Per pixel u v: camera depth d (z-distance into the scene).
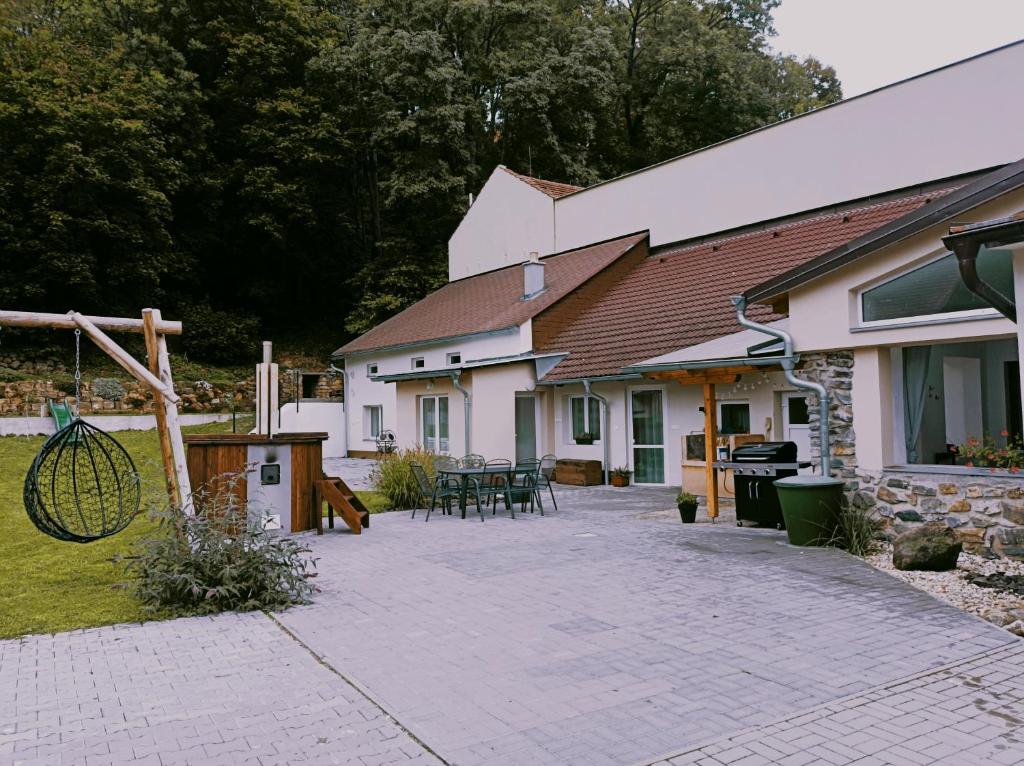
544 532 10.52
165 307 34.09
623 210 22.22
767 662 5.09
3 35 29.56
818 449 9.63
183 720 4.27
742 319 10.12
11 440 21.17
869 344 8.91
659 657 5.23
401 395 22.67
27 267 29.08
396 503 13.80
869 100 16.58
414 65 30.83
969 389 11.21
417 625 6.13
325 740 3.99
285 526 10.64
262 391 10.69
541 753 3.81
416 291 33.59
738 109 35.03
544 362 17.78
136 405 27.62
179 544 6.89
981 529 8.03
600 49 31.97
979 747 3.80
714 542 9.43
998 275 7.98
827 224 16.75
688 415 15.35
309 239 38.53
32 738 4.05
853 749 3.81
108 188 29.61
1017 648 5.32
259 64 34.72
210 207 35.44
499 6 31.28
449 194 32.31
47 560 8.98
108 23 34.53
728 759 3.71
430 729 4.11
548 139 31.52
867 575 7.52
